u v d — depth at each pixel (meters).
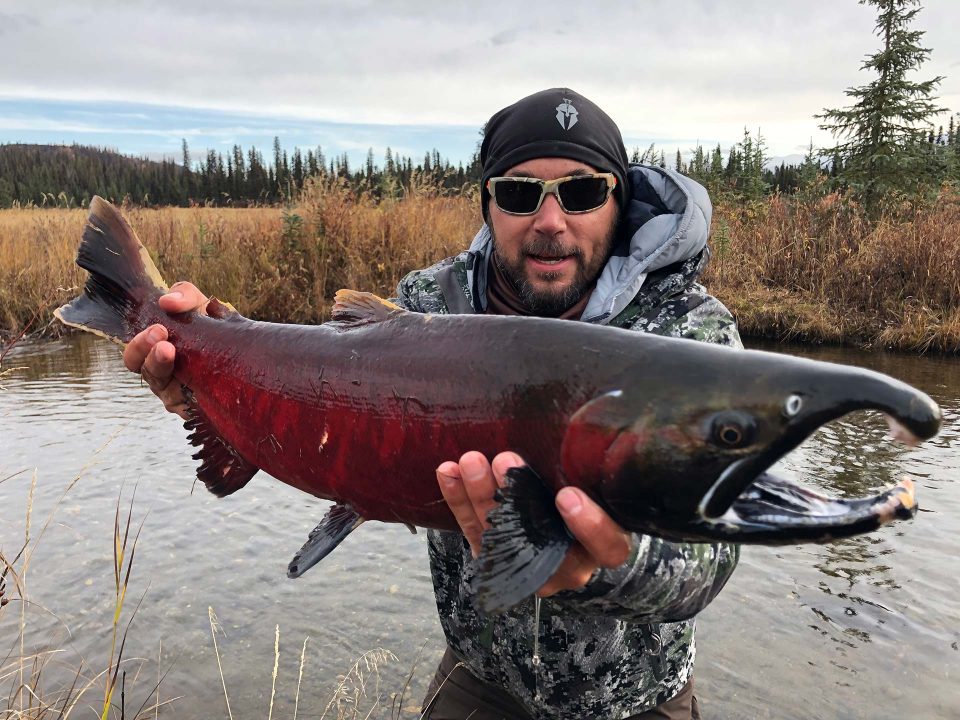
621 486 0.60
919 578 1.58
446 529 0.71
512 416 0.64
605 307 0.79
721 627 1.44
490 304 0.92
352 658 1.34
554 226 0.80
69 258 4.50
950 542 1.72
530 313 0.88
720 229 4.82
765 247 4.92
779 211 5.40
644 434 0.59
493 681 0.88
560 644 0.80
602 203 0.82
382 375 0.71
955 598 1.51
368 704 1.23
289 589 1.54
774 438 0.56
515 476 0.59
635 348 0.62
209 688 1.25
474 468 0.60
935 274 4.17
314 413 0.75
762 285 4.61
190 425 0.90
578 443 0.61
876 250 4.51
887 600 1.51
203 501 1.91
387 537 1.80
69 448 2.24
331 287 4.30
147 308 0.92
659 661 0.83
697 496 0.58
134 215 5.17
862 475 2.06
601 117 0.86
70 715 1.16
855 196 6.48
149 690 1.23
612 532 0.58
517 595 0.56
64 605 1.44
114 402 2.74
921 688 1.25
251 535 1.75
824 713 1.20
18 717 1.05
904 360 3.56
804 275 4.57
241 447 0.84
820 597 1.53
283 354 0.79
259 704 1.22
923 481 2.03
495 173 0.85
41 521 1.76
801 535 0.55
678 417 0.58
